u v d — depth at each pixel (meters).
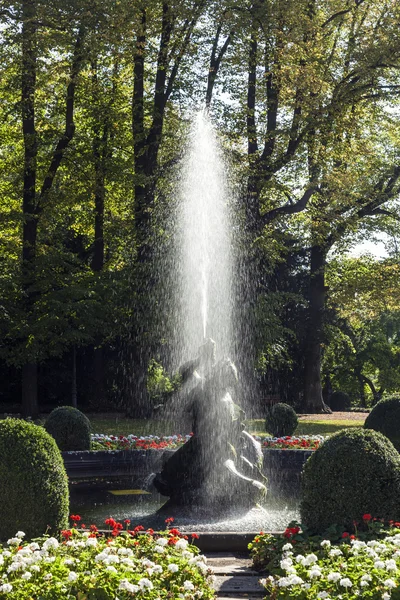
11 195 26.45
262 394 32.25
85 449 14.14
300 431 22.47
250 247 24.05
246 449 9.44
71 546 5.68
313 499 7.20
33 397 24.59
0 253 26.23
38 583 4.98
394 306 30.77
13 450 7.21
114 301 23.73
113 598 4.74
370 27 26.03
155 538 6.57
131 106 25.89
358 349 42.81
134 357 24.64
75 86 24.86
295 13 23.36
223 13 23.69
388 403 15.44
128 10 22.64
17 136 26.59
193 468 9.05
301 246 30.70
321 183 27.08
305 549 6.44
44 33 22.69
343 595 4.72
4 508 7.08
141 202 24.62
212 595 5.21
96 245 27.98
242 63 24.86
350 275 32.56
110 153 26.59
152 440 14.93
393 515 7.04
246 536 7.50
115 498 10.79
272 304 25.50
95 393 28.97
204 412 9.09
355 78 25.61
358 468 7.12
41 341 24.28
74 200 25.12
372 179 30.89
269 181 24.61
